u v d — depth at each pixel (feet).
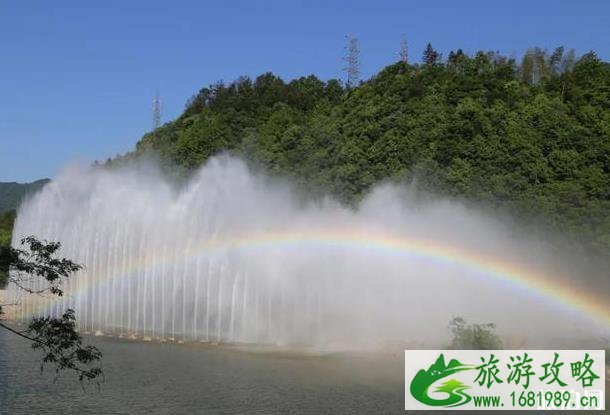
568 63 328.70
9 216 270.67
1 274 57.98
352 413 63.77
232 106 325.62
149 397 70.03
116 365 87.56
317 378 79.25
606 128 218.18
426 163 201.05
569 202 186.60
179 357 94.38
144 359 92.43
